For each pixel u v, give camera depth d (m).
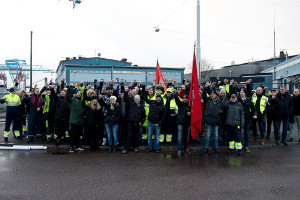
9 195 4.77
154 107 8.40
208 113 8.58
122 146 9.30
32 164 6.94
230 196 4.73
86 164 6.94
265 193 4.89
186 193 4.88
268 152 8.54
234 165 6.89
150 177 5.83
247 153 8.41
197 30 12.96
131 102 8.59
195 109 8.21
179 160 7.44
